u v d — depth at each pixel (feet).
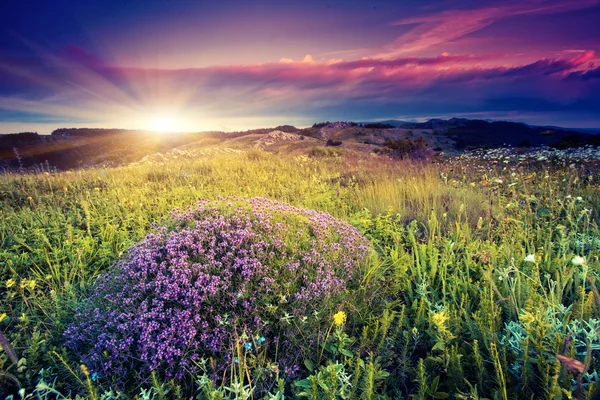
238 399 7.32
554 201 19.39
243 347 8.75
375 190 26.43
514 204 18.21
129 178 34.06
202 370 8.82
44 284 14.44
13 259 15.64
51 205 24.66
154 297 10.03
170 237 11.99
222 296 9.89
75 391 8.84
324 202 24.49
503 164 39.91
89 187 30.40
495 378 7.82
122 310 9.91
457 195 23.17
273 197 26.58
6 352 9.21
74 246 16.75
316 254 11.48
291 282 10.27
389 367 9.51
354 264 12.39
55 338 10.65
